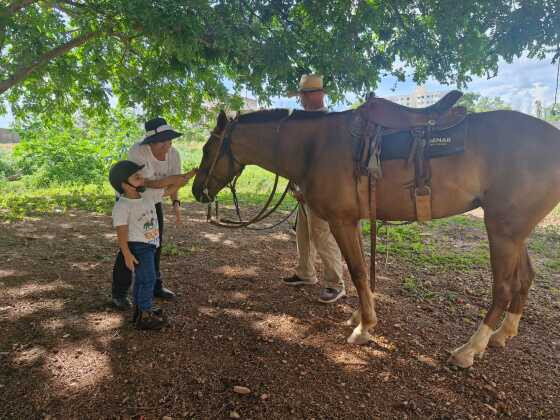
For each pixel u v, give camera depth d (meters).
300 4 5.11
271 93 5.68
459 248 5.79
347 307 3.69
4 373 2.56
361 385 2.58
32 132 12.39
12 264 4.43
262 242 5.72
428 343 3.11
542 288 4.32
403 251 5.40
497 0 4.45
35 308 3.44
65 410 2.26
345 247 3.03
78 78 7.30
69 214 7.17
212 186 3.49
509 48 4.54
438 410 2.38
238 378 2.59
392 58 5.31
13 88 7.87
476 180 2.77
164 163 3.39
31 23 6.41
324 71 5.15
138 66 7.76
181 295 3.83
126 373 2.60
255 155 3.36
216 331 3.17
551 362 2.91
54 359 2.72
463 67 4.98
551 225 7.25
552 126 2.74
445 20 4.66
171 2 4.19
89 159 12.53
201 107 8.15
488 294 4.08
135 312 3.15
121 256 3.36
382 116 2.83
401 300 3.88
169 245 5.33
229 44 4.42
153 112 7.81
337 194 2.93
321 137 3.04
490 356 2.96
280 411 2.32
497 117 2.82
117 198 3.12
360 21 4.95
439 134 2.75
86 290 3.85
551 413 2.39
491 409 2.40
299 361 2.81
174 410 2.29
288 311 3.57
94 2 5.37
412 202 2.85
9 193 9.98
